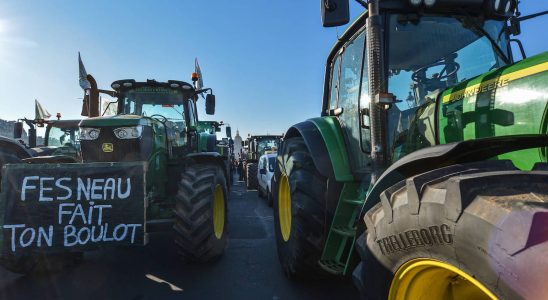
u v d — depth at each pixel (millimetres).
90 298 3518
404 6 2959
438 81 2988
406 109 2902
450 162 1790
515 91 1979
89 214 3549
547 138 1648
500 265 1197
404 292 1695
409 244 1608
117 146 4418
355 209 3141
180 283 3914
